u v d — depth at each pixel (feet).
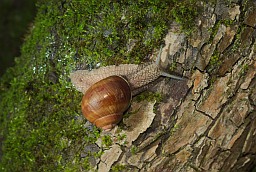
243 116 2.30
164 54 2.23
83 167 2.30
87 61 2.27
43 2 2.46
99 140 2.27
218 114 2.27
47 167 2.34
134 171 2.30
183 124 2.26
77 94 2.28
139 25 2.24
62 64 2.31
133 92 2.25
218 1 2.21
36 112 2.36
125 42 2.24
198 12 2.22
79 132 2.29
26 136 2.38
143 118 2.25
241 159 2.43
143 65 2.23
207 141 2.30
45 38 2.37
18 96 2.43
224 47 2.23
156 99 2.24
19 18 3.47
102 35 2.26
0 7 3.59
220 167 2.39
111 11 2.26
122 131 2.26
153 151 2.28
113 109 2.19
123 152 2.27
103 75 2.24
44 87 2.35
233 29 2.22
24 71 2.44
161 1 2.23
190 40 2.22
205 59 2.23
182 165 2.33
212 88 2.25
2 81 2.60
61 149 2.32
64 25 2.32
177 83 2.24
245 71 2.25
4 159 2.43
